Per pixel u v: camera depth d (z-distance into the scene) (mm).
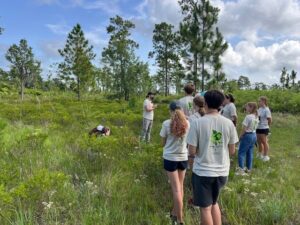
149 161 7508
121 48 43219
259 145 9648
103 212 5039
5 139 9180
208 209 4152
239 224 5031
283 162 9367
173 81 49594
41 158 7672
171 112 5258
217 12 30375
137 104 27906
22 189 5074
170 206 5609
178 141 5117
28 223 4562
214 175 4098
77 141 9383
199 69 31141
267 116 9414
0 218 4664
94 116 17312
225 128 4164
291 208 5570
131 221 4914
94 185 6156
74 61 43688
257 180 7145
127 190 6094
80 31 43562
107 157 7941
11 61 46438
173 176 5156
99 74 46281
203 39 30234
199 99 6398
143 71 44500
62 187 5676
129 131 12984
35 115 15672
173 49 48406
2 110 17797
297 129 17188
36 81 51125
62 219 4945
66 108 23938
